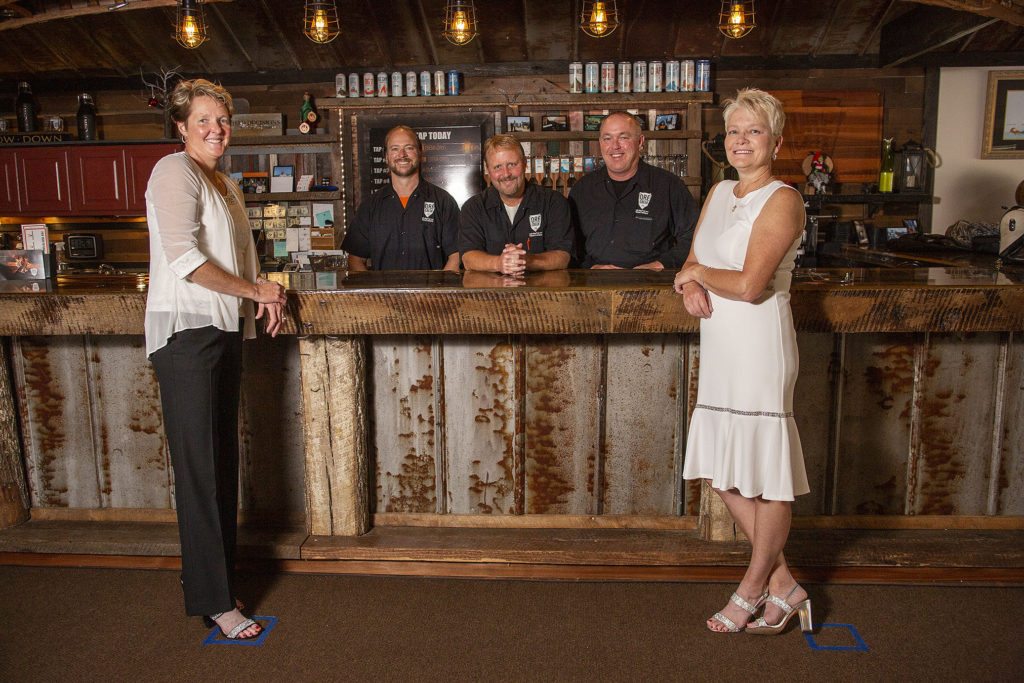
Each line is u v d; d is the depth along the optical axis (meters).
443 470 2.58
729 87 5.41
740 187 1.99
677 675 1.91
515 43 5.29
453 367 2.52
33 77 5.58
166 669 1.95
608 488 2.57
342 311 2.29
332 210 5.50
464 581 2.40
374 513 2.64
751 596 2.08
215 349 2.02
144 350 2.59
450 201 3.57
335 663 1.97
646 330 2.25
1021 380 2.47
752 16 4.74
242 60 5.48
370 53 5.40
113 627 2.15
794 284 2.31
